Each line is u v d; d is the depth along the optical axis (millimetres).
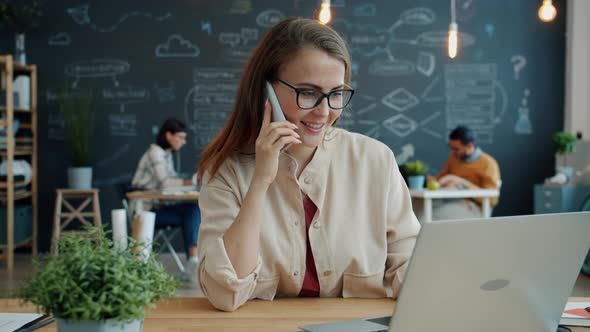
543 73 7051
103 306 951
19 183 6332
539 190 5930
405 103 7047
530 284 1094
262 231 1519
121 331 988
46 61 6859
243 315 1341
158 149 5656
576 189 5859
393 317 1002
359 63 7039
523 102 7062
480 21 7051
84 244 1023
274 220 1540
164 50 6934
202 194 1555
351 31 7023
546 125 7066
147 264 1050
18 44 6594
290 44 1410
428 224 950
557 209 5828
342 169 1586
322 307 1419
